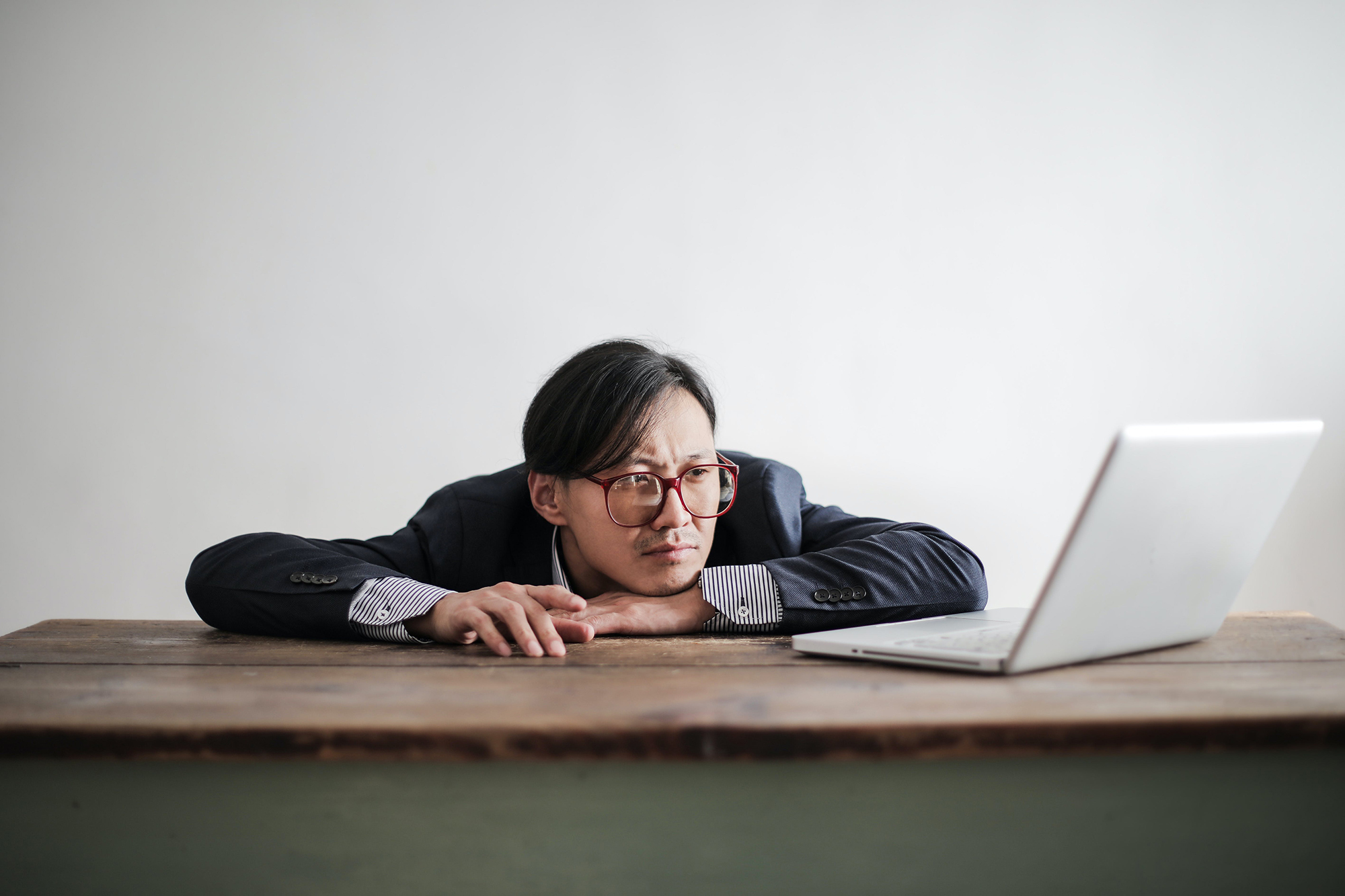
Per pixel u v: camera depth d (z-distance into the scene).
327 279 3.02
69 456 2.98
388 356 3.03
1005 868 0.65
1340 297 3.06
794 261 3.09
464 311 3.05
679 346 3.08
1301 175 3.07
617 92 3.07
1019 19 3.08
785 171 3.09
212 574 1.18
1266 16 3.05
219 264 3.00
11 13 2.97
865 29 3.08
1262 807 0.65
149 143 2.99
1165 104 3.07
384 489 3.03
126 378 2.98
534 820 0.65
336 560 1.16
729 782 0.64
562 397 1.22
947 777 0.65
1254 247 3.07
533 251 3.06
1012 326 3.08
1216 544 0.87
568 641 1.03
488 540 1.46
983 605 1.24
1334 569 3.05
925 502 3.09
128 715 0.67
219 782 0.65
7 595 2.96
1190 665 0.85
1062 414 3.08
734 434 3.08
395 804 0.65
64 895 0.66
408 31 3.04
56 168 2.98
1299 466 0.90
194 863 0.66
